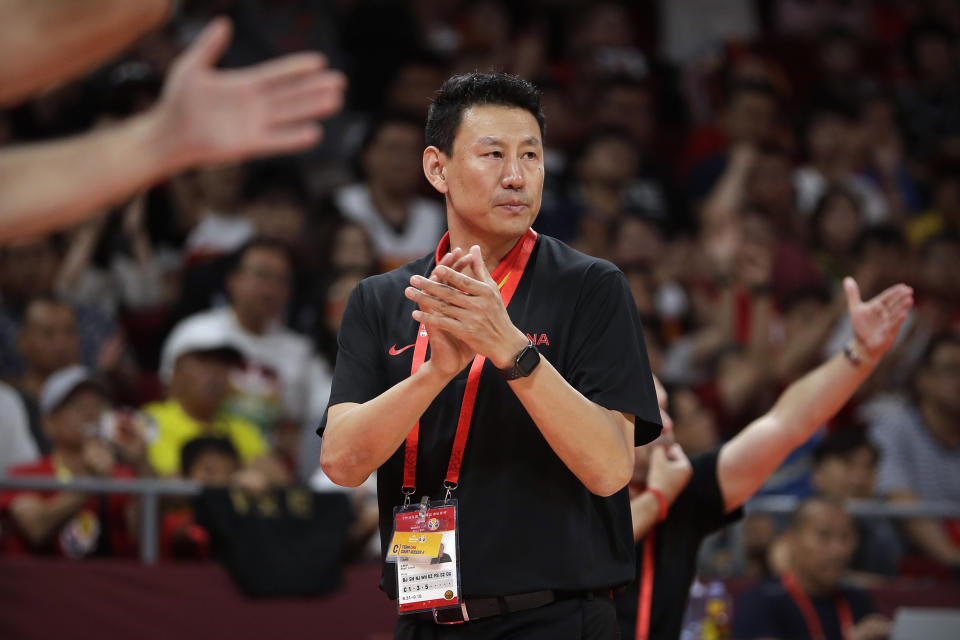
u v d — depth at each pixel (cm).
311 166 2475
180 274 2116
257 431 1723
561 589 588
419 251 2225
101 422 1490
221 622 1398
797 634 1454
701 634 1128
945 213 2795
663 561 841
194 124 340
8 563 1355
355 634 1448
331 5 2723
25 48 288
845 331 2178
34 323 1650
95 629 1366
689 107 3058
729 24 3328
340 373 626
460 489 600
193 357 1641
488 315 528
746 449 845
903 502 1766
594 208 2442
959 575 1667
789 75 3181
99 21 290
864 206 2738
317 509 1475
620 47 3127
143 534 1404
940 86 3219
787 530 1542
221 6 2531
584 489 606
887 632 1429
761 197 2534
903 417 1864
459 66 2777
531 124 597
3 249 1870
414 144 2230
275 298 1809
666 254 2389
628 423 599
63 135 2306
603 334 605
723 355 2009
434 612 593
